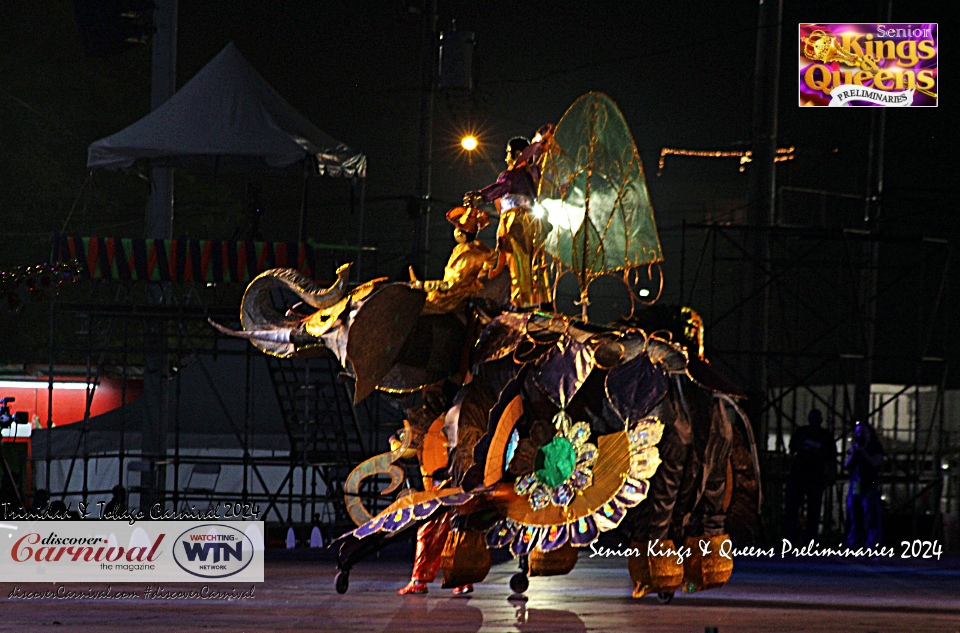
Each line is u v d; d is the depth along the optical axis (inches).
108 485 1750.7
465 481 896.3
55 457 1574.8
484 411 913.5
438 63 2107.5
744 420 954.7
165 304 1576.0
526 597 941.2
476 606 889.5
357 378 897.5
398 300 906.7
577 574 1170.6
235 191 2965.1
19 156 2726.4
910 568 1326.3
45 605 874.8
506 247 948.0
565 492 877.8
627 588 1035.3
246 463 1544.0
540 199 965.2
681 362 880.9
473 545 905.5
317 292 940.0
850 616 863.1
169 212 1706.4
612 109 982.4
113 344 2418.8
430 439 971.3
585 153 976.3
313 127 1763.0
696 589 925.2
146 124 1663.4
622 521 882.8
